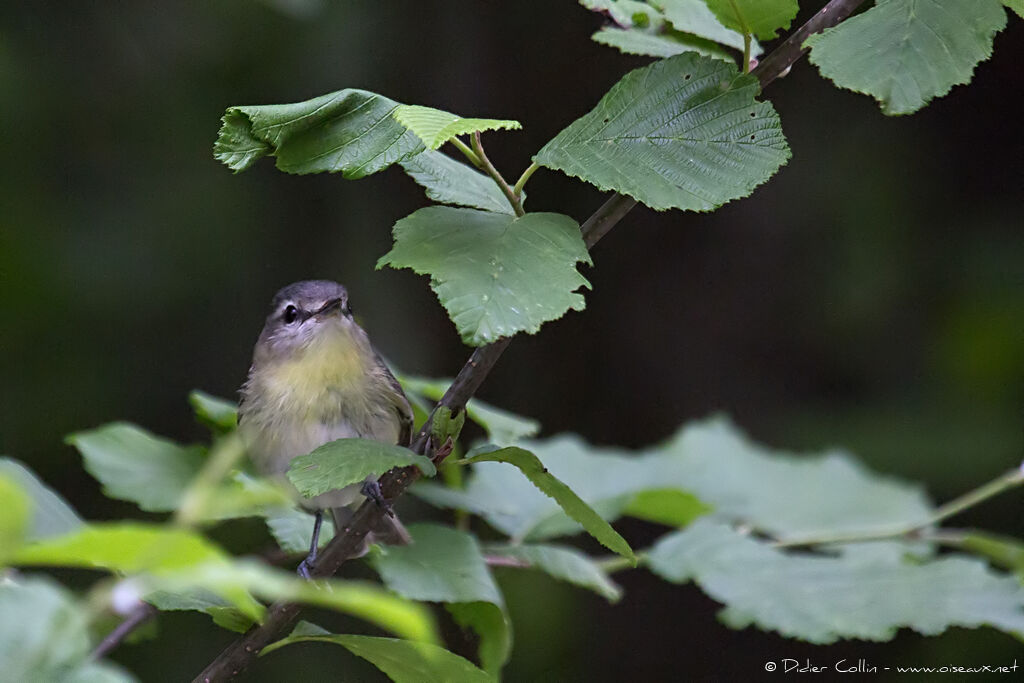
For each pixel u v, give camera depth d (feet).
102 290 36.42
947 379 39.45
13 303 35.65
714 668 39.86
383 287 37.99
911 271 40.29
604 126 13.39
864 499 25.89
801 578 18.52
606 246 42.24
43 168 36.32
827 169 41.09
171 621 33.30
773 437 40.06
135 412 36.42
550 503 20.97
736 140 13.12
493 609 17.39
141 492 17.90
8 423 35.42
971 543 20.38
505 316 11.85
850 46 12.87
